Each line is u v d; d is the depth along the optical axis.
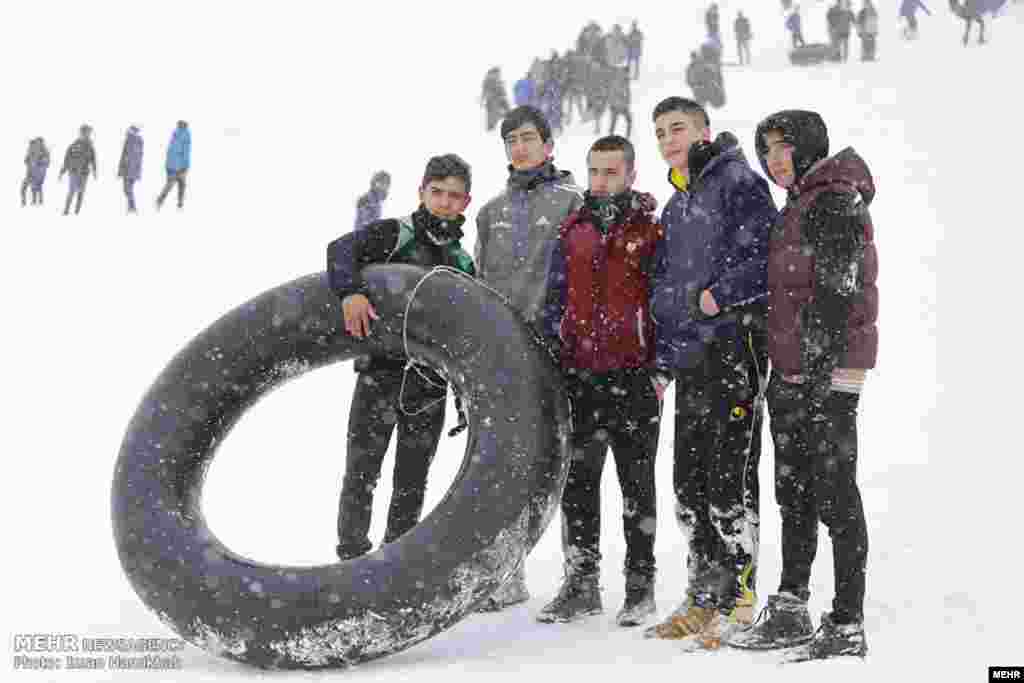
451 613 3.96
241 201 22.59
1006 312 11.66
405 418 4.94
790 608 4.14
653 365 4.73
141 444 4.40
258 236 19.20
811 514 4.17
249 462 8.43
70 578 5.66
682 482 4.52
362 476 4.99
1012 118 21.27
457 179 4.91
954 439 7.71
